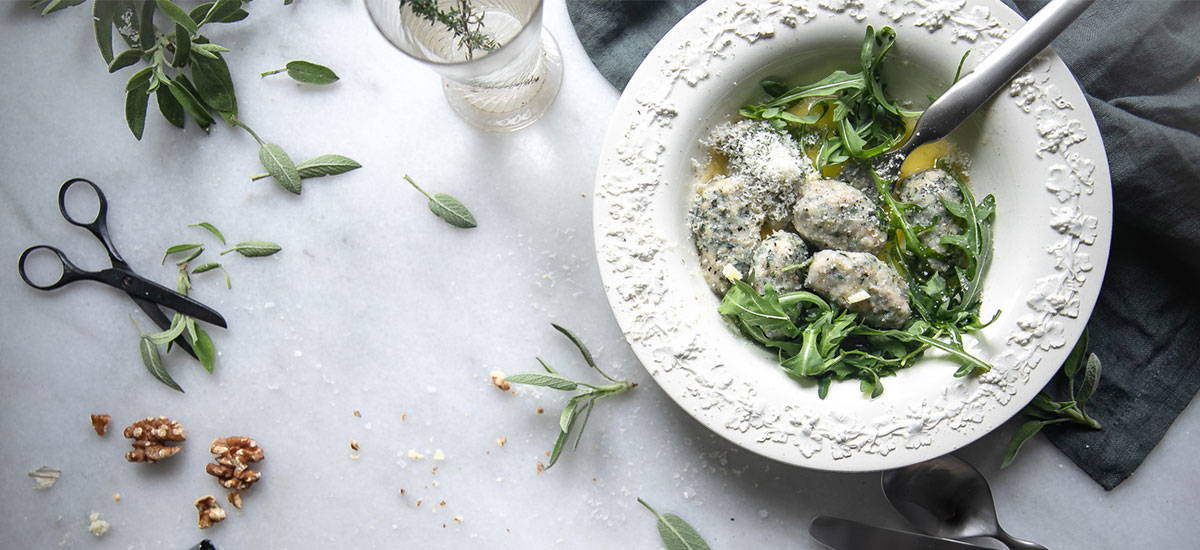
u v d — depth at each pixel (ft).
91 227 2.66
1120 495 2.58
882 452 2.40
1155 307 2.55
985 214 2.45
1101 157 2.37
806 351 2.39
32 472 2.69
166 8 2.48
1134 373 2.55
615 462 2.66
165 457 2.67
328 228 2.68
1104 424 2.55
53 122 2.69
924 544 2.49
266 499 2.70
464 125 2.66
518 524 2.68
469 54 2.50
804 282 2.47
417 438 2.68
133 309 2.70
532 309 2.66
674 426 2.65
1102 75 2.54
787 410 2.41
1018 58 2.35
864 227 2.42
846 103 2.47
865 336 2.48
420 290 2.67
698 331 2.43
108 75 2.69
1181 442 2.58
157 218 2.69
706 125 2.46
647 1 2.61
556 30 2.66
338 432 2.69
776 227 2.51
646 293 2.43
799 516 2.63
